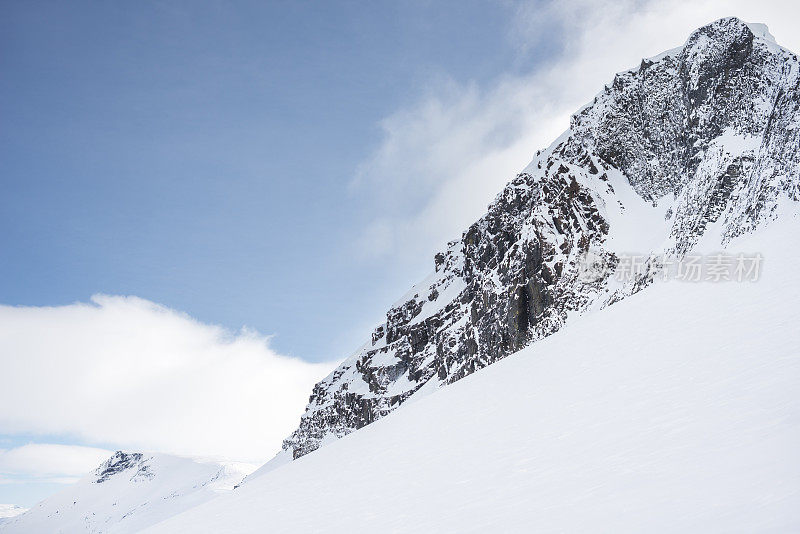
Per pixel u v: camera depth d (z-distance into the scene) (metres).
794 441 11.73
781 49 83.00
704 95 87.25
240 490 36.88
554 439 20.34
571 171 96.44
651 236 82.00
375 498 22.95
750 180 59.62
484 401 30.97
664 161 92.31
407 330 176.38
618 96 105.75
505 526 14.16
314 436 195.50
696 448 13.83
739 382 17.45
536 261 90.31
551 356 32.69
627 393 21.55
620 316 33.72
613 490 13.53
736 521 9.55
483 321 101.81
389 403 154.75
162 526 32.66
